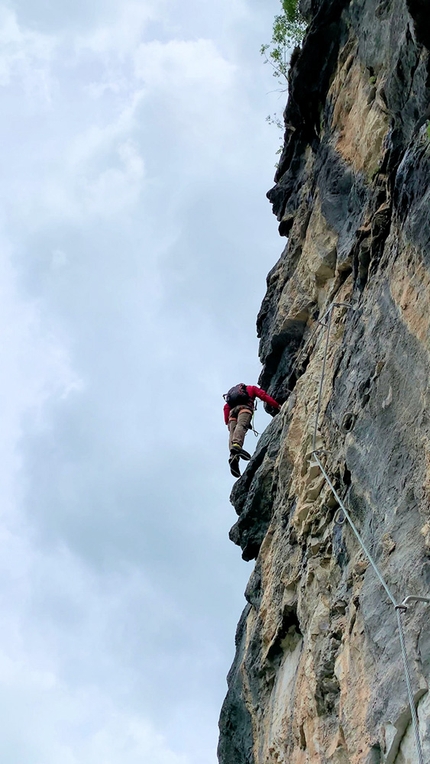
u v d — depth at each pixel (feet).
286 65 52.54
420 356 28.32
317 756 28.35
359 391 31.96
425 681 23.58
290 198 49.78
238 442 45.96
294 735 30.99
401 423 28.66
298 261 46.42
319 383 38.55
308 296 43.57
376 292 33.53
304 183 48.16
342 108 41.81
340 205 40.98
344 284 39.22
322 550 33.53
